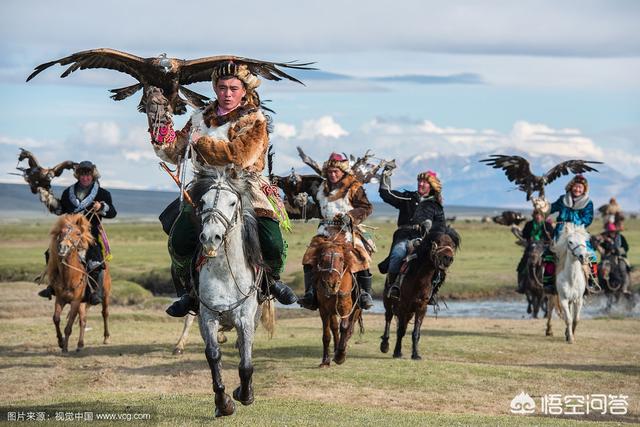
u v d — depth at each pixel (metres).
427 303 18.86
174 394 14.48
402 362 17.66
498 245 72.88
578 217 23.25
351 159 17.53
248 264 11.05
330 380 15.61
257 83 11.31
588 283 23.30
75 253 19.36
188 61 11.13
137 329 24.16
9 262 48.84
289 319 29.77
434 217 18.92
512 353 20.39
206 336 10.91
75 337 22.25
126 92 11.33
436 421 12.05
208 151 10.97
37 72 10.86
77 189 20.30
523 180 27.50
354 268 16.86
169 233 11.73
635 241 75.38
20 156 19.91
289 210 17.34
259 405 13.16
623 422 13.19
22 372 16.88
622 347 21.59
